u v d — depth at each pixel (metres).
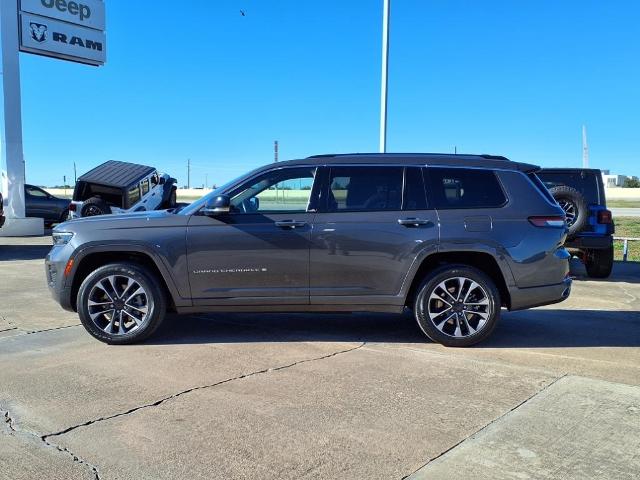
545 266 5.70
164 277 5.67
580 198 9.93
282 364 5.13
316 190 5.79
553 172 10.70
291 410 4.08
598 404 4.20
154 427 3.80
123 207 17.62
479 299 5.68
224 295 5.71
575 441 3.60
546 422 3.89
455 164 5.87
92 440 3.61
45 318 6.95
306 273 5.68
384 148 13.11
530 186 5.83
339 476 3.19
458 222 5.64
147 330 5.72
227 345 5.75
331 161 5.87
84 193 18.02
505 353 5.53
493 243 5.60
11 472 3.22
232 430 3.75
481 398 4.32
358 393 4.41
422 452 3.46
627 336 6.23
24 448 3.50
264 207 5.79
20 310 7.40
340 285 5.70
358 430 3.76
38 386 4.55
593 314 7.43
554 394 4.39
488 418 3.95
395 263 5.65
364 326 6.60
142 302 5.75
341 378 4.75
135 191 17.97
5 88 17.92
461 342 5.66
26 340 5.93
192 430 3.75
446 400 4.28
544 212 5.75
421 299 5.66
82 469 3.26
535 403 4.22
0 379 4.71
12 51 17.89
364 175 5.82
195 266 5.68
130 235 5.66
